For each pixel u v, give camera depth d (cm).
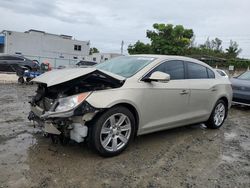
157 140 522
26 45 4278
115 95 416
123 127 434
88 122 407
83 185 336
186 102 533
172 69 520
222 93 630
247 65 4425
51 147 444
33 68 1433
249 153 487
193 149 488
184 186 350
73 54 4769
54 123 389
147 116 464
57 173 360
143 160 421
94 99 396
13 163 379
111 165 395
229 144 531
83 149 443
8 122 577
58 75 425
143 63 495
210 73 623
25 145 447
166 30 4262
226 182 368
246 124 725
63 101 392
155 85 470
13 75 1789
